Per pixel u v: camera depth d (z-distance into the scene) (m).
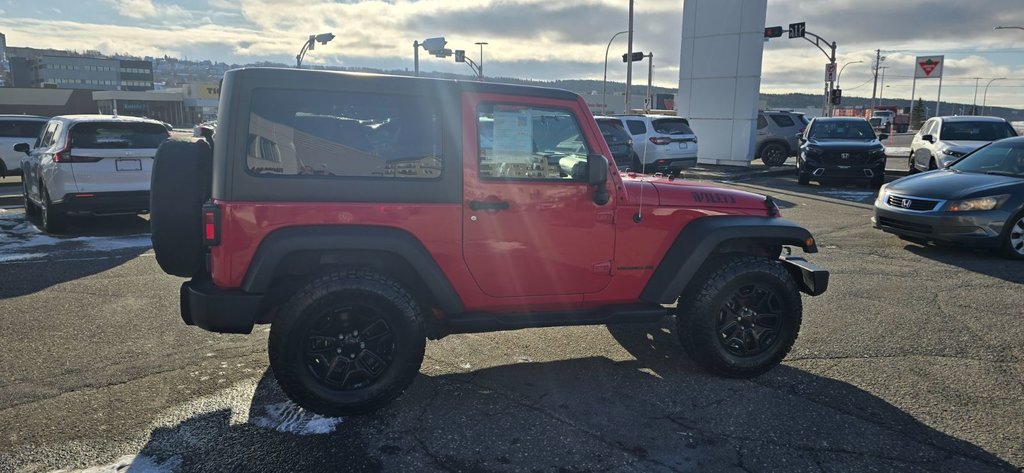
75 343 4.72
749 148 20.05
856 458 3.25
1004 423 3.62
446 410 3.76
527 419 3.65
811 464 3.20
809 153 15.05
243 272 3.44
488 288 3.88
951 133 14.76
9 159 15.63
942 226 7.78
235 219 3.38
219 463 3.15
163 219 3.55
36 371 4.21
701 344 4.16
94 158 8.61
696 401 3.90
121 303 5.69
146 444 3.32
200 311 3.46
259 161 3.42
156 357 4.48
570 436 3.46
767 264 4.20
